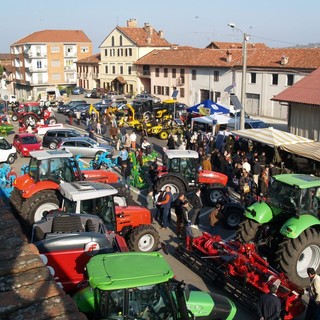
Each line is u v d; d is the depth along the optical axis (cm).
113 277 689
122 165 2161
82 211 1177
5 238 548
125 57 7569
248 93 5009
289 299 967
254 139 2286
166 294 702
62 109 5416
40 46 9256
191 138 2881
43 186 1412
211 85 5562
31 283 436
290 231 1097
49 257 963
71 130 3162
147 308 691
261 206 1224
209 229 1599
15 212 1450
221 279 1136
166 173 1866
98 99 7325
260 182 1769
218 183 1853
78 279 982
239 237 1234
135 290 681
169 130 3612
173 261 1316
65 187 1234
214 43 7138
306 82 2956
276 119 4666
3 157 2691
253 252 1116
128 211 1373
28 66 9388
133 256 779
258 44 7331
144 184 2134
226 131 2797
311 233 1116
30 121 4172
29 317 383
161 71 6525
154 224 1669
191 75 5916
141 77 7169
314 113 2666
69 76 9681
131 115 4206
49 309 396
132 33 7506
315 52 4562
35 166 1472
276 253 1124
